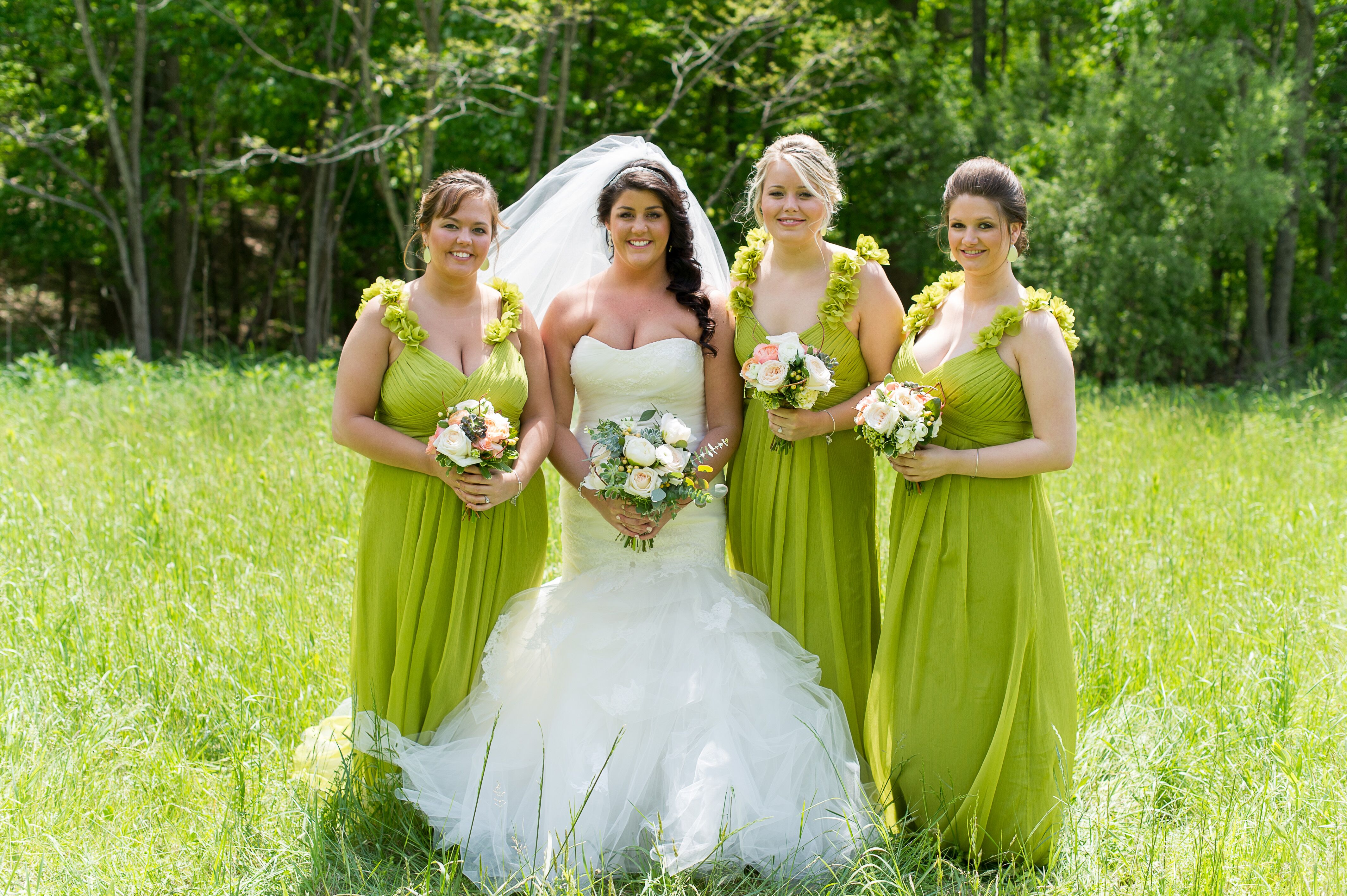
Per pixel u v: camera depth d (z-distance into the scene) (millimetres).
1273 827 2959
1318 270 17578
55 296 21359
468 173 3281
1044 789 3002
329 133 14750
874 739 3219
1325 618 4375
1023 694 3016
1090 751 3482
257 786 3299
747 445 3523
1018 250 3133
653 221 3404
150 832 3051
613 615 3307
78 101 16203
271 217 23984
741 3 12945
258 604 4328
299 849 3014
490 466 3049
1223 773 3330
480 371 3217
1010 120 15422
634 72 16781
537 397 3393
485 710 3230
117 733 3486
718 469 3459
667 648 3223
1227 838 2979
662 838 2936
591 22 15383
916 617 3102
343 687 3838
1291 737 3490
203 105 16266
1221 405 10469
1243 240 13867
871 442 2980
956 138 15148
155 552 4859
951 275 3279
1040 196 13734
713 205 14742
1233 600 4676
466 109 12734
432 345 3234
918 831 3117
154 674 3760
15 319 19875
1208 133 13594
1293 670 3832
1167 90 13438
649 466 3068
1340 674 3863
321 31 14578
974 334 3072
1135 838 3127
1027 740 3006
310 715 3707
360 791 3227
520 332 3361
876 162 16484
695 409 3525
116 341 17266
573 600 3369
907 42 16234
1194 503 6168
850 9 15000
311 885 2895
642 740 3113
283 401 9000
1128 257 13297
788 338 3131
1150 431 8523
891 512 3400
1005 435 3049
